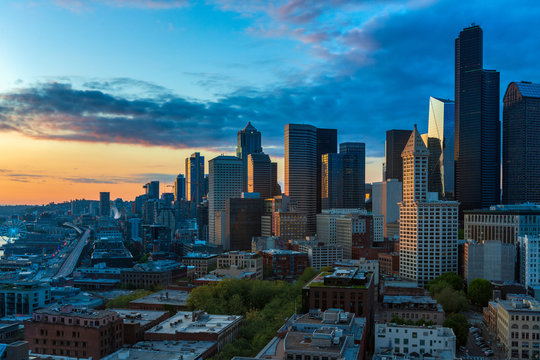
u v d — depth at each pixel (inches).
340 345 6560.0
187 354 7770.7
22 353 5654.5
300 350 6333.7
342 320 7618.1
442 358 7839.6
